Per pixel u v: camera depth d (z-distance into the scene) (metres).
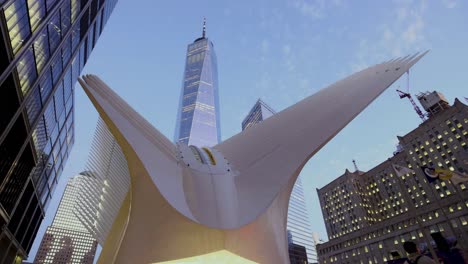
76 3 41.22
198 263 14.30
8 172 35.53
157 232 13.29
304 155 17.36
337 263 102.50
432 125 89.69
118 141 15.54
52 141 52.31
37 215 59.53
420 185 92.81
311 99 20.95
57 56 40.00
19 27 27.70
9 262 49.62
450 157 83.19
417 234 79.19
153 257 12.86
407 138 98.06
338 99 19.62
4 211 38.62
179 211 13.05
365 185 122.56
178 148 18.42
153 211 13.74
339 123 18.03
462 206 71.69
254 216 14.09
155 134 17.73
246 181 17.03
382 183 114.31
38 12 30.56
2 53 26.16
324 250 110.19
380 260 87.50
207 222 13.41
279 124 20.31
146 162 14.79
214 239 13.10
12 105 31.23
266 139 19.67
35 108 37.75
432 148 89.19
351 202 119.12
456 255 21.03
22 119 35.12
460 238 69.75
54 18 35.25
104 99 16.33
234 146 20.77
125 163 25.38
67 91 51.00
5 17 25.06
